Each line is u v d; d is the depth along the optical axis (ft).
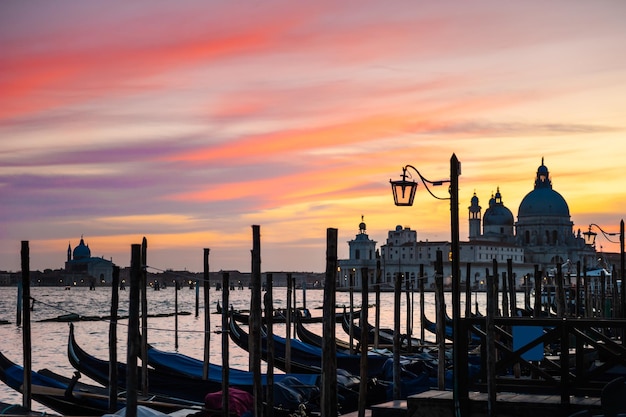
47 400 85.92
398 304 106.01
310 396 90.27
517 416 62.08
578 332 62.28
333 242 70.79
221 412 79.87
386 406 69.56
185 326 312.09
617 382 55.57
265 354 128.57
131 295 63.26
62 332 275.59
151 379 94.02
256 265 84.02
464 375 64.49
